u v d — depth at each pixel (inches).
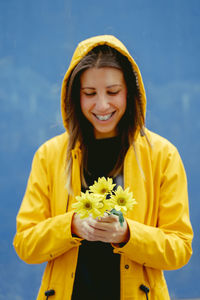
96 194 66.4
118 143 82.5
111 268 75.5
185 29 174.2
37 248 75.0
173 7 174.1
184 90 174.2
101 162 81.5
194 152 174.1
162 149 79.8
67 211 78.4
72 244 73.4
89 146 82.8
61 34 171.9
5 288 167.9
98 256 75.9
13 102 172.6
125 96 78.2
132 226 72.0
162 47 173.9
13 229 170.1
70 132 81.6
